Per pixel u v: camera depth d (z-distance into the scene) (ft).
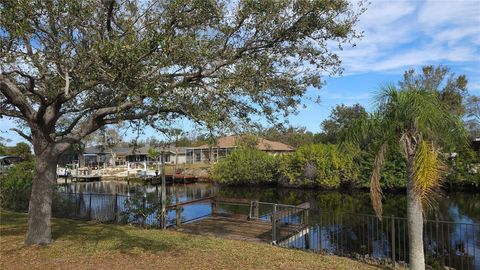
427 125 20.59
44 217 30.04
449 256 33.32
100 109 29.71
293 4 26.43
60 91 26.76
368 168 105.81
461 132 21.22
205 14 25.20
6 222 40.52
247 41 27.99
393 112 21.43
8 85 26.76
